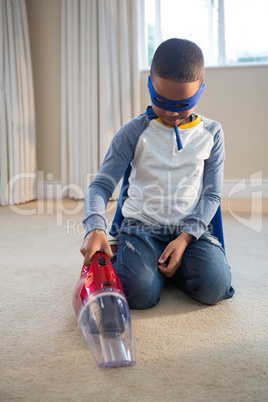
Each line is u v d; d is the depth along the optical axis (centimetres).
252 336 94
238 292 121
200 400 71
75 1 272
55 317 104
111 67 275
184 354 86
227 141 280
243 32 277
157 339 92
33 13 286
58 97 293
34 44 289
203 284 107
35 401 71
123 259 109
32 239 184
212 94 276
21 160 279
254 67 271
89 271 96
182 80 97
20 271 140
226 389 74
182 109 102
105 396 72
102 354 79
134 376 78
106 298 85
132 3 271
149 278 106
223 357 84
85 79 278
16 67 273
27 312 107
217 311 107
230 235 188
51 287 125
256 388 74
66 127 289
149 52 293
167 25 283
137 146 113
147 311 107
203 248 111
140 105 287
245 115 276
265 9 274
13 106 272
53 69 290
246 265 145
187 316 104
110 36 271
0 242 179
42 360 84
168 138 112
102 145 278
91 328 82
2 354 86
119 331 81
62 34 280
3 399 71
